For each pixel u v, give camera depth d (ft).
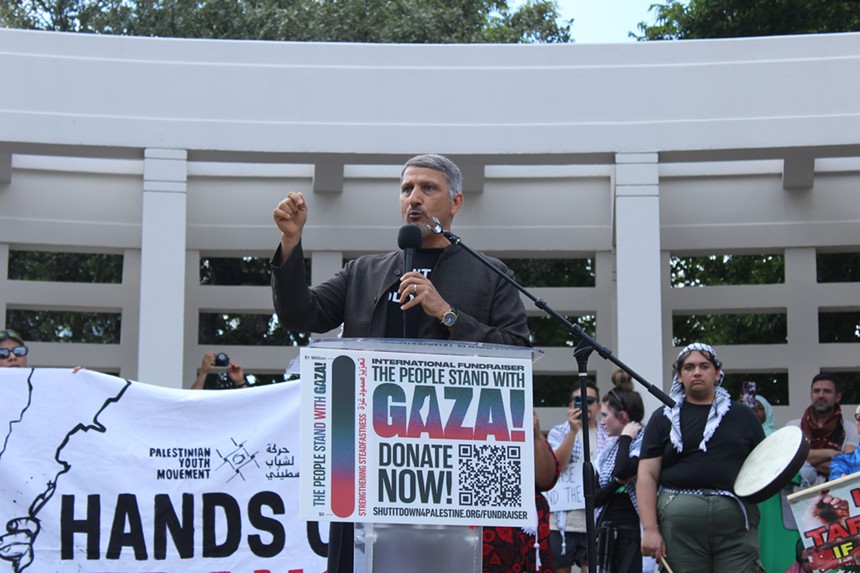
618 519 22.81
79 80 31.09
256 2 60.34
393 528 11.24
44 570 19.02
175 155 31.17
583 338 15.01
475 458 11.00
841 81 31.24
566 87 31.73
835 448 26.37
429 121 31.71
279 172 35.60
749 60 31.58
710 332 50.72
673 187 35.55
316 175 34.42
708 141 31.32
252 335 51.52
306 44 31.86
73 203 34.91
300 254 13.00
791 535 25.23
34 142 30.63
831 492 19.16
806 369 34.53
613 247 35.58
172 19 58.95
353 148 31.55
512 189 35.81
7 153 32.45
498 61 31.89
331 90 31.73
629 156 31.48
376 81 31.78
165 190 30.99
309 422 10.64
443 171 13.80
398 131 31.63
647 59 31.78
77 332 53.16
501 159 32.12
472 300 13.60
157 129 31.19
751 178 35.42
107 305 34.88
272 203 35.58
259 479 19.77
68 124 30.86
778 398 48.55
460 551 11.34
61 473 19.26
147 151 31.07
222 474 19.70
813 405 26.91
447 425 10.96
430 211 13.62
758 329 49.06
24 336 52.65
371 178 35.60
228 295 35.35
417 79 31.81
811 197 35.06
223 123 31.42
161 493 19.51
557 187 35.81
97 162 35.24
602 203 35.68
